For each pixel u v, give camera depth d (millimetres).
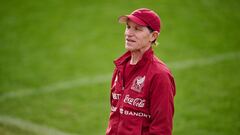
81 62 38312
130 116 12953
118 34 43531
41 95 32281
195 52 39875
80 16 46969
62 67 37344
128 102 12992
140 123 12883
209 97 31328
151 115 12727
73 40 42469
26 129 26297
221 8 48969
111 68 37188
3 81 34656
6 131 25484
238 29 44656
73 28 44781
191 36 42938
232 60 38031
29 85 34031
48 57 39281
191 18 46438
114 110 13516
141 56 13125
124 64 13484
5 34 43938
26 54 39906
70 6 49062
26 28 45000
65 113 29359
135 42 12883
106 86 33750
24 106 30344
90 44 41688
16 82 34531
